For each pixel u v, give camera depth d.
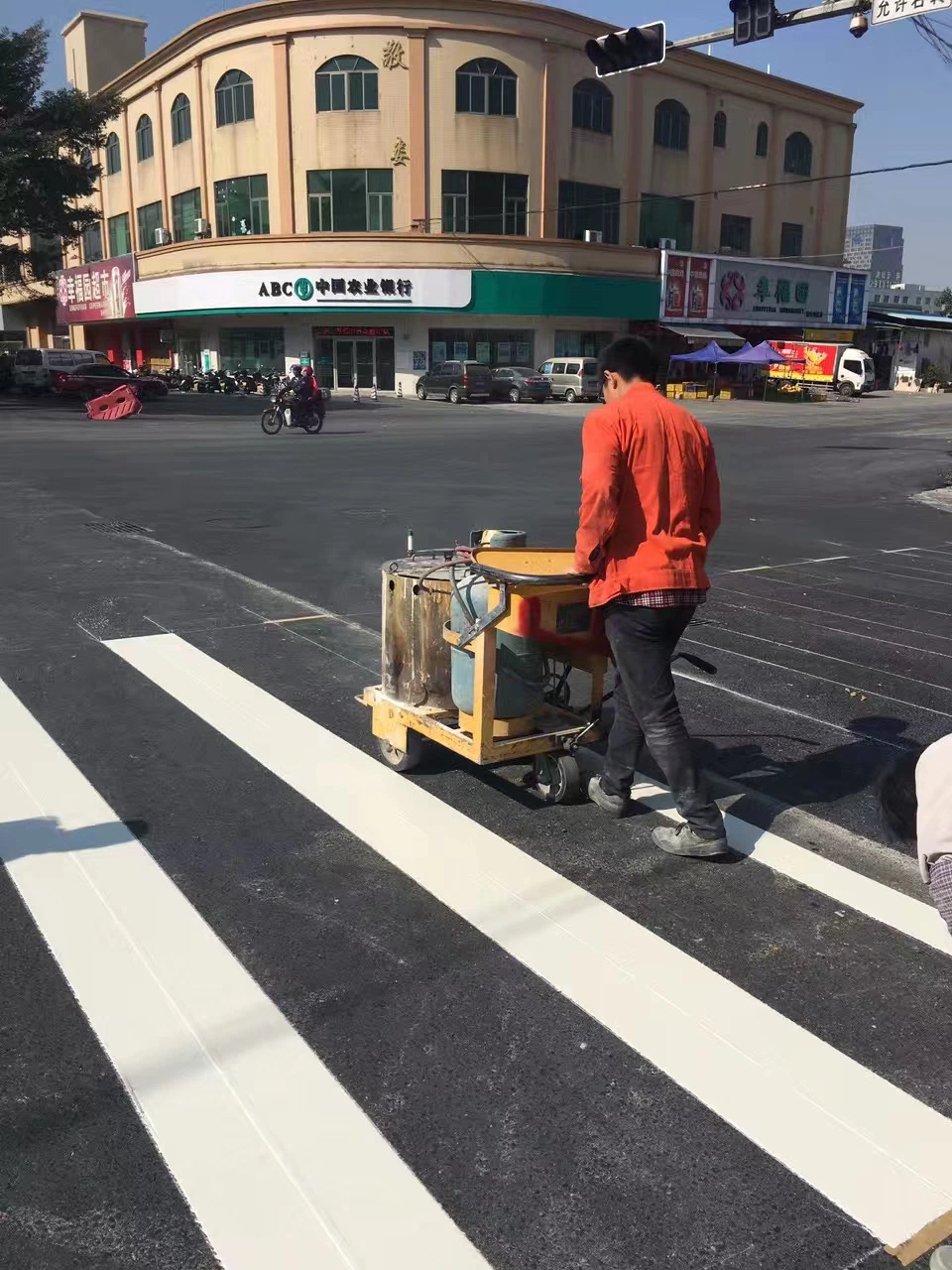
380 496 13.25
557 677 4.31
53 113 35.06
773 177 50.84
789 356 50.69
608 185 44.56
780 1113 2.52
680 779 3.72
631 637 3.63
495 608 3.80
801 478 17.84
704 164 47.72
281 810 4.15
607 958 3.16
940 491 16.17
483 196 42.12
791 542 11.27
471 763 4.69
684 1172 2.32
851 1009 2.95
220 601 7.52
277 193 42.31
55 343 67.00
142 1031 2.76
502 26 40.50
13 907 3.38
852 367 49.03
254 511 11.81
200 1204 2.20
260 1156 2.34
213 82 43.22
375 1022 2.83
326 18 40.00
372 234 41.00
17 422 26.70
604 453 3.46
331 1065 2.65
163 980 2.99
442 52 40.34
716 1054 2.73
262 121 42.00
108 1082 2.56
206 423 27.42
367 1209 2.20
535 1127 2.45
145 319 49.81
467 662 4.00
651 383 3.69
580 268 43.19
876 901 3.57
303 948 3.18
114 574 8.30
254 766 4.59
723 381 47.56
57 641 6.39
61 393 35.97
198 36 43.16
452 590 4.00
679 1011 2.91
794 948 3.26
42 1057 2.65
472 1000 2.93
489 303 42.06
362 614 7.25
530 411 35.03
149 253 46.75
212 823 4.02
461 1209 2.20
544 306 42.72
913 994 3.03
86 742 4.80
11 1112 2.45
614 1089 2.59
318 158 41.47
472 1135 2.42
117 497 12.76
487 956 3.16
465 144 41.31
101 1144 2.36
